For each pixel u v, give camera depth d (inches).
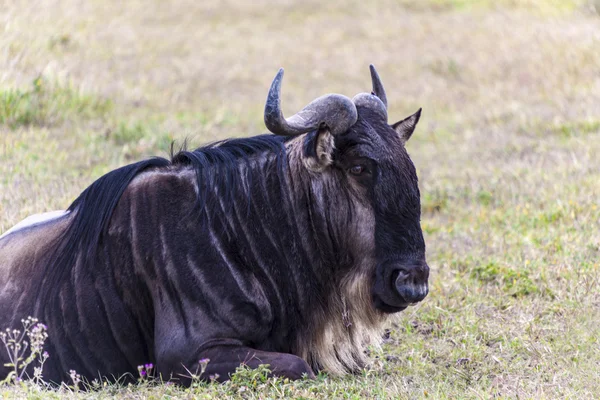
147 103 1852.9
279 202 725.9
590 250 1002.1
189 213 716.7
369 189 700.7
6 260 757.3
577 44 2039.9
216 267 701.3
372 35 2689.5
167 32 2694.4
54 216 786.2
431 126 1755.7
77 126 1562.5
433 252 1062.4
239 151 740.0
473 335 804.0
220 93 2060.8
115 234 719.1
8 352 686.5
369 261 709.9
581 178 1268.5
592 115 1620.3
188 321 693.9
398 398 655.1
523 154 1480.1
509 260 999.6
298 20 2965.1
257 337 711.1
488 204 1253.1
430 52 2389.3
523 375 712.4
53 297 723.4
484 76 2092.8
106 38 2429.9
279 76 679.1
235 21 2952.8
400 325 850.1
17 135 1428.4
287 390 653.9
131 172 737.6
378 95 780.6
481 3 2935.5
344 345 749.9
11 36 1732.3
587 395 653.3
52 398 633.0
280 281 723.4
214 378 681.0
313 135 705.6
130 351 721.0
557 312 853.8
